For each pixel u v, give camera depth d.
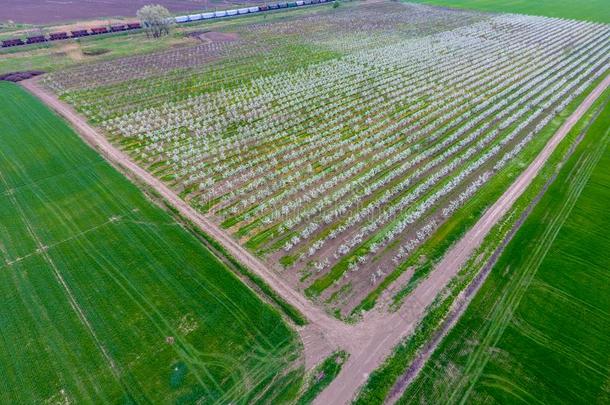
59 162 63.34
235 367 35.25
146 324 38.69
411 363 35.59
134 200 55.22
